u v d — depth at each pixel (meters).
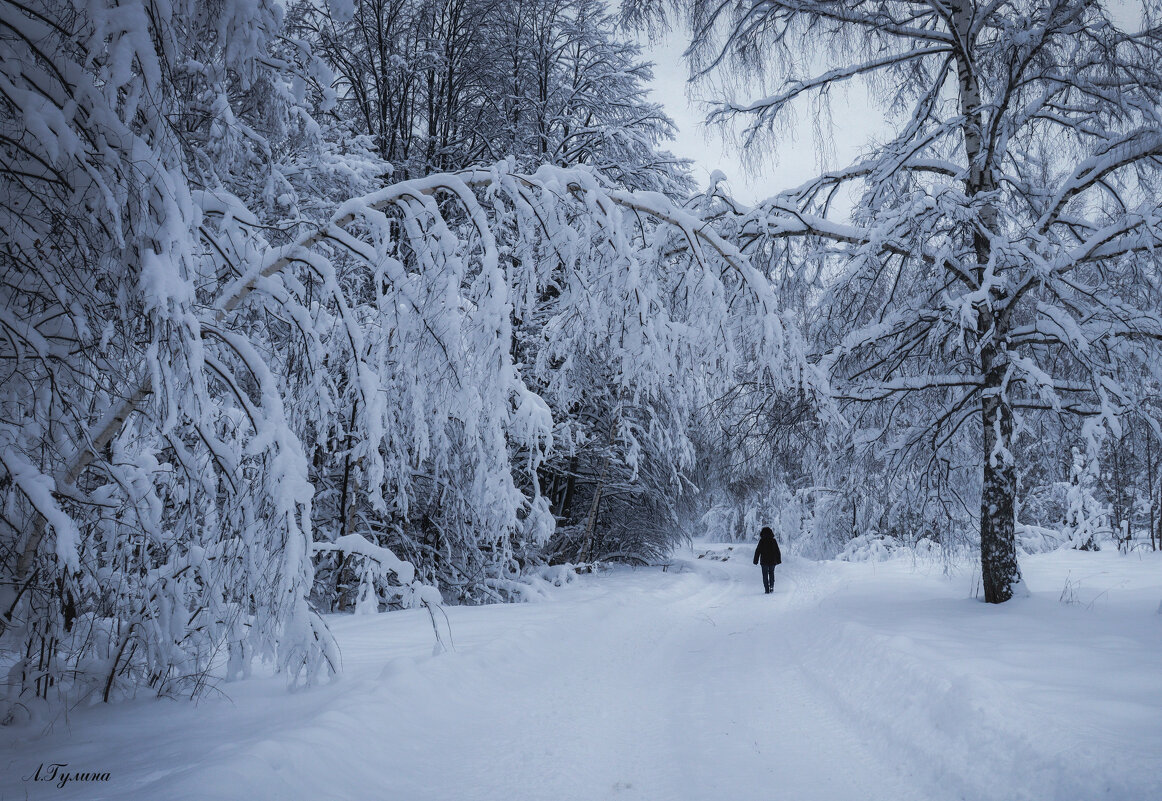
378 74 16.22
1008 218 9.40
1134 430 8.74
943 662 5.14
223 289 5.14
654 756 4.39
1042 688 4.36
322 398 4.80
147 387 4.03
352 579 11.38
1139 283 9.09
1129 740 3.35
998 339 9.12
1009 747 3.64
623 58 18.17
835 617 8.78
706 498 23.22
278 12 4.14
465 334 5.01
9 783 3.15
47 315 3.83
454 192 5.32
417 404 4.98
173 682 5.04
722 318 5.69
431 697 4.98
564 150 16.81
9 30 3.41
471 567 12.69
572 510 20.64
